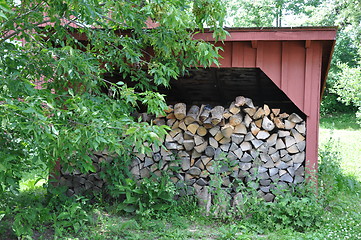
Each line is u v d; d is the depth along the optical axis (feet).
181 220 17.65
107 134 11.74
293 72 18.54
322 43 18.28
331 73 68.13
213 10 15.57
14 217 15.52
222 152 18.85
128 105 15.72
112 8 14.42
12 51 12.43
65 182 19.95
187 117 19.19
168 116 19.57
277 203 17.85
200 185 19.31
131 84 26.12
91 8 12.55
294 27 17.44
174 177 19.51
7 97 10.50
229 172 19.16
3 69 11.77
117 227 16.37
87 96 14.49
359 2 56.59
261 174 19.11
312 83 18.42
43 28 17.89
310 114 18.53
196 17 15.99
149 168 19.72
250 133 19.04
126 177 19.70
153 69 15.29
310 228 16.94
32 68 13.70
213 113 18.95
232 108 18.83
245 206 17.88
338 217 18.39
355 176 28.40
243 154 19.16
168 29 15.29
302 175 18.99
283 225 17.21
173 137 19.45
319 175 19.62
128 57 15.51
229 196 18.49
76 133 11.45
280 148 19.08
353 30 58.49
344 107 69.51
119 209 18.33
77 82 14.69
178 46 15.71
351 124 60.29
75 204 16.29
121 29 18.42
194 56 16.61
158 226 16.79
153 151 19.54
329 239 15.55
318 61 18.35
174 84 27.02
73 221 15.97
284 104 30.04
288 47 18.53
